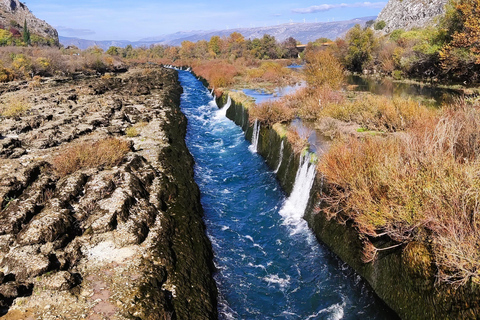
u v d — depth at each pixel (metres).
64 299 8.43
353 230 10.92
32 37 124.12
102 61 73.44
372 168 10.05
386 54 53.88
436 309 7.68
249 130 25.08
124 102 31.78
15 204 11.74
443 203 7.93
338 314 9.59
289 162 16.88
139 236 10.95
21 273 9.02
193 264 10.66
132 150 18.88
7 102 30.17
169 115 27.92
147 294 8.72
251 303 10.06
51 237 10.18
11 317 7.87
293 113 22.59
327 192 12.48
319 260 11.83
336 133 17.70
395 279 9.02
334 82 28.64
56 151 18.09
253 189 17.70
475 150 9.11
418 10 94.25
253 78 47.25
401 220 8.62
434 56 39.47
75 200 12.62
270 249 12.72
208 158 22.25
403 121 16.36
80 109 27.09
